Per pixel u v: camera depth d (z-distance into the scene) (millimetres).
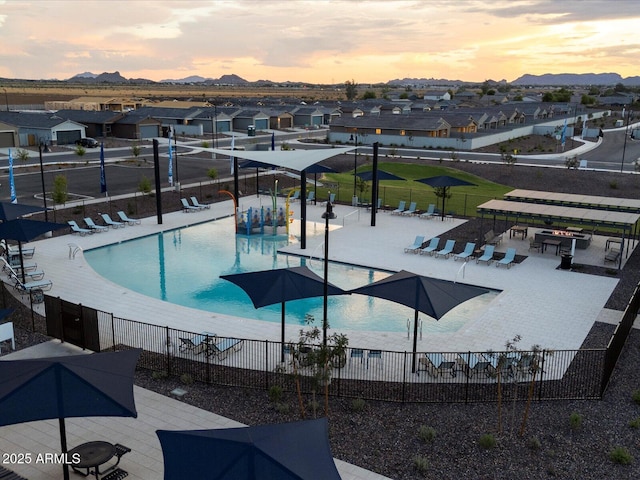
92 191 44719
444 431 13812
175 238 33312
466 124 89938
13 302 22156
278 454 8734
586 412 14719
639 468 12383
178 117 97500
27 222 22500
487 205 31688
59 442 13070
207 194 44875
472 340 19250
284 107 117188
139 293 23734
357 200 42031
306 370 16734
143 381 16125
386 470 12266
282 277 17406
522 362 15828
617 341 17047
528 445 13164
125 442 13133
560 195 33719
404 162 64562
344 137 87125
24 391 10445
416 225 36062
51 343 18500
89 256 29516
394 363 17609
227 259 29391
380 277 26625
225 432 9266
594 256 29594
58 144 76000
